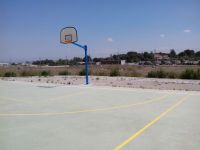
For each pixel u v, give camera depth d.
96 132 6.39
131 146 5.36
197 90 15.23
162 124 7.14
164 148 5.23
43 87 16.72
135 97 12.08
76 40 18.98
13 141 5.73
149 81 22.06
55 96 12.70
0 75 30.44
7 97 12.47
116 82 21.08
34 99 11.80
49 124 7.21
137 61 109.50
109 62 103.62
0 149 5.23
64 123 7.31
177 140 5.74
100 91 14.40
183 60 101.25
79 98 11.98
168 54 125.38
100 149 5.20
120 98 11.83
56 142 5.64
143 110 9.09
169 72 27.31
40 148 5.28
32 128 6.80
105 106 9.90
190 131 6.45
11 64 112.25
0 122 7.47
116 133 6.30
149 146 5.35
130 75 29.84
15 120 7.72
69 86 17.19
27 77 27.89
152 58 115.62
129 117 8.02
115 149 5.19
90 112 8.82
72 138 5.92
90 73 31.56
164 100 11.16
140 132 6.38
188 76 25.38
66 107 9.77
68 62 97.12
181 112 8.70
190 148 5.23
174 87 17.16
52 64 100.81
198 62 88.88
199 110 9.00
